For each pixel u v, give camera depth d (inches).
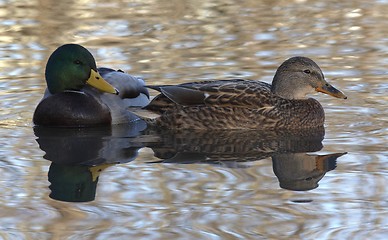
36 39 804.0
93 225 402.0
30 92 661.9
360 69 706.8
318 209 419.8
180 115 594.6
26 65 725.3
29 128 593.9
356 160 501.4
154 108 602.2
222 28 839.7
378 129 572.7
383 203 426.6
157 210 421.1
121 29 841.5
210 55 749.3
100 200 437.4
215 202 431.2
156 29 840.3
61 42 793.6
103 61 731.4
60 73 609.6
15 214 418.3
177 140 562.6
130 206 427.2
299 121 587.8
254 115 590.9
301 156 514.0
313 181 463.8
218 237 384.5
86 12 908.0
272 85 609.6
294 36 809.5
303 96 602.9
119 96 621.6
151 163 502.9
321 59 734.5
